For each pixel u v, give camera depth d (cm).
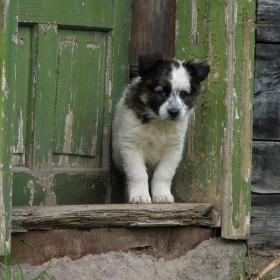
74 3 790
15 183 747
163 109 770
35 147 765
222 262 760
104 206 694
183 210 738
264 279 760
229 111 768
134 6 880
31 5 759
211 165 784
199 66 775
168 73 784
